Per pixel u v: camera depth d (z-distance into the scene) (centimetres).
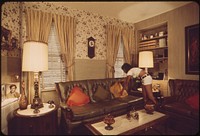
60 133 214
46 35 279
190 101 240
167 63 356
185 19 296
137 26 411
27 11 264
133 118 202
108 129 170
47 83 300
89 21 345
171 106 240
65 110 220
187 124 217
